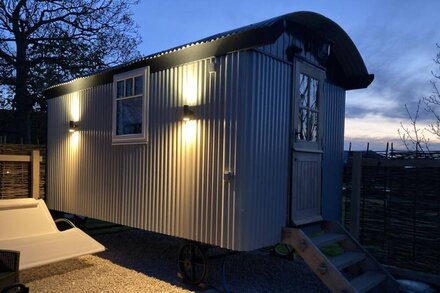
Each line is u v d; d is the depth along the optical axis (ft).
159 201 16.76
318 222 16.70
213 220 14.35
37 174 23.56
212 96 14.56
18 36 46.80
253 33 13.00
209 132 14.62
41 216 18.70
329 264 13.19
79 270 16.80
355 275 16.16
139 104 17.90
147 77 17.49
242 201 13.34
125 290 14.34
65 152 23.30
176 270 17.13
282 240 14.82
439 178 15.70
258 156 13.71
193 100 15.31
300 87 15.80
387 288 14.92
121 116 19.01
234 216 13.58
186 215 15.47
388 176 17.20
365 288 13.41
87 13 48.16
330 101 18.39
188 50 15.47
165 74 16.67
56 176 24.06
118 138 19.01
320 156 17.16
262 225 13.92
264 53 13.89
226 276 16.53
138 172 17.94
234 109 13.74
